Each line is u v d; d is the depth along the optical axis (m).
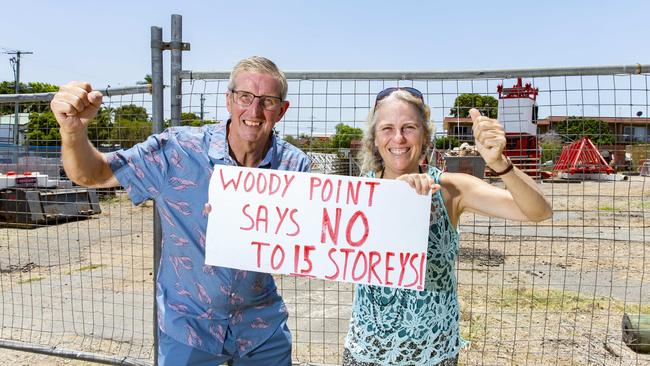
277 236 2.29
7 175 10.62
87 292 6.38
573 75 2.98
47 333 4.86
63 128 2.04
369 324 2.21
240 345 2.47
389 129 2.15
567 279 6.96
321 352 4.43
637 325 4.06
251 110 2.24
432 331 2.15
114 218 12.34
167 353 2.39
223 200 2.32
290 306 5.64
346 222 2.23
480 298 5.97
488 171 3.15
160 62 3.22
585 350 4.50
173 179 2.34
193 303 2.39
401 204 2.17
